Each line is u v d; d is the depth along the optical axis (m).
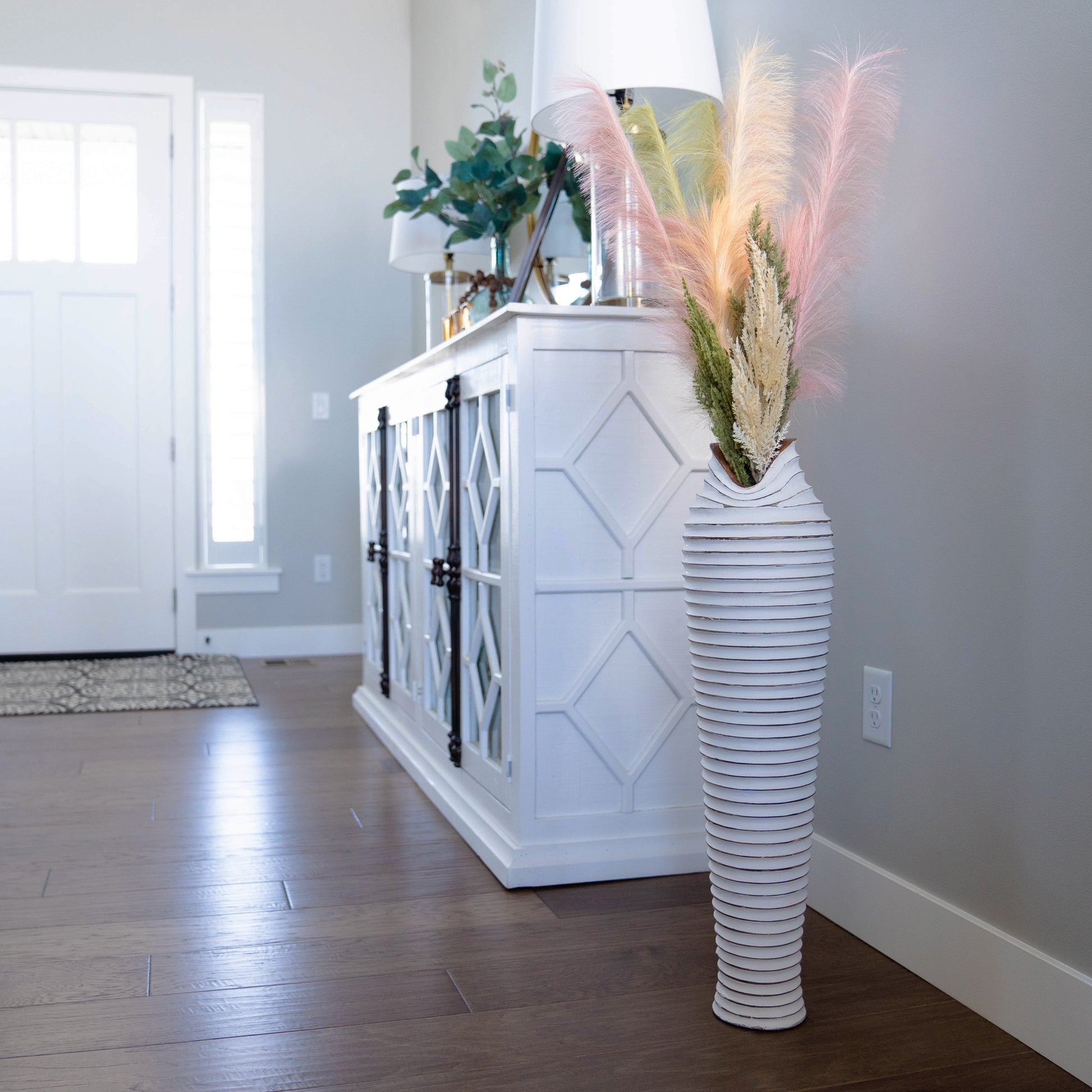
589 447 1.85
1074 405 1.25
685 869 1.91
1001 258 1.36
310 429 4.50
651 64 1.86
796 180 1.79
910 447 1.54
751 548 1.30
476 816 2.09
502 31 3.28
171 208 4.36
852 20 1.64
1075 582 1.26
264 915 1.73
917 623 1.53
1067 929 1.28
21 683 3.79
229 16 4.38
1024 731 1.34
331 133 4.49
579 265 2.67
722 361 1.34
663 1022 1.38
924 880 1.52
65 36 4.25
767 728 1.32
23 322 4.27
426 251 3.16
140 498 4.38
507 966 1.54
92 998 1.44
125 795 2.44
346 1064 1.27
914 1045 1.32
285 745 2.93
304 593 4.51
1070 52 1.24
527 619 1.83
